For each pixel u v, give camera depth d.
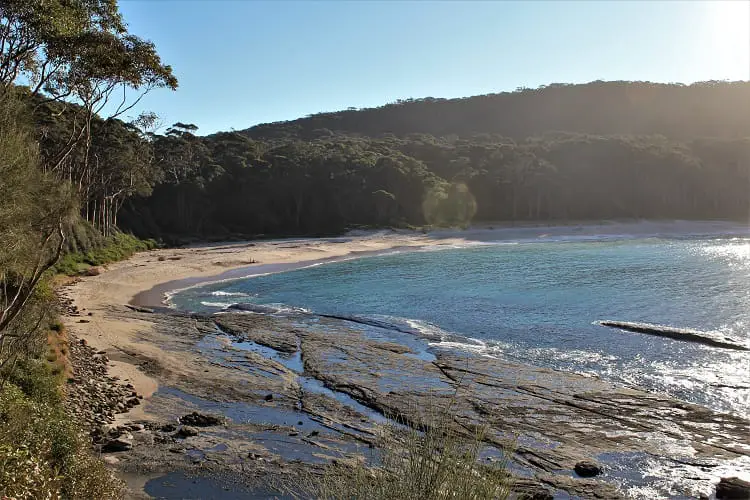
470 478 5.43
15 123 11.26
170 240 75.19
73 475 9.74
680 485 11.84
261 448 13.59
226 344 24.03
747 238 78.00
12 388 11.78
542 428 14.67
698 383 18.19
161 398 17.17
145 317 29.56
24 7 13.73
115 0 15.09
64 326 24.06
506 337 24.62
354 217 92.56
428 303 33.09
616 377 19.00
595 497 11.34
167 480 11.86
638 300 32.41
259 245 70.88
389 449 6.18
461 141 134.25
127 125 61.97
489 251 65.44
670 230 88.31
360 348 23.03
